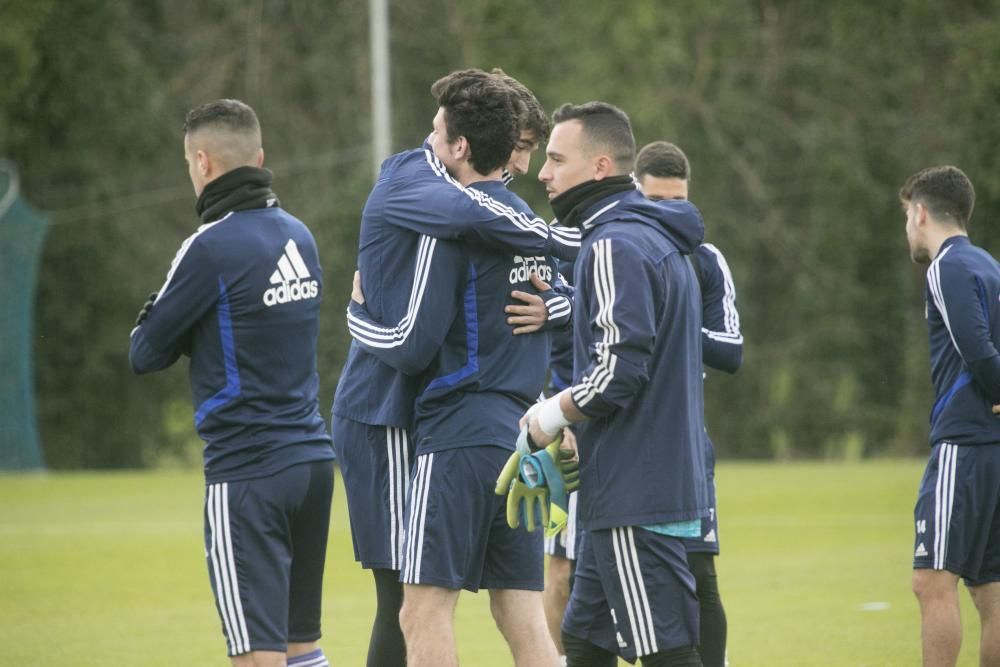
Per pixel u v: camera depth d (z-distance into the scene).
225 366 17.53
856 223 118.19
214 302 17.45
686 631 16.72
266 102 117.38
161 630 29.83
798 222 120.94
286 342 17.80
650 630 16.64
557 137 17.31
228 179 17.86
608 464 16.73
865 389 119.31
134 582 37.28
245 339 17.53
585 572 17.38
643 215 17.02
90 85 107.19
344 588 36.22
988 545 20.83
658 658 16.70
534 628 19.20
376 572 20.08
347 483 19.89
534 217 18.73
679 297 16.89
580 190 17.20
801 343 119.19
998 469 20.55
